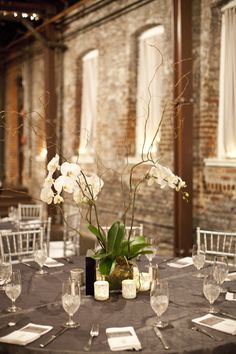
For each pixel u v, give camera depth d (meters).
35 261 3.42
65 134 9.66
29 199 11.00
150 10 6.85
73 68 9.20
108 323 2.30
